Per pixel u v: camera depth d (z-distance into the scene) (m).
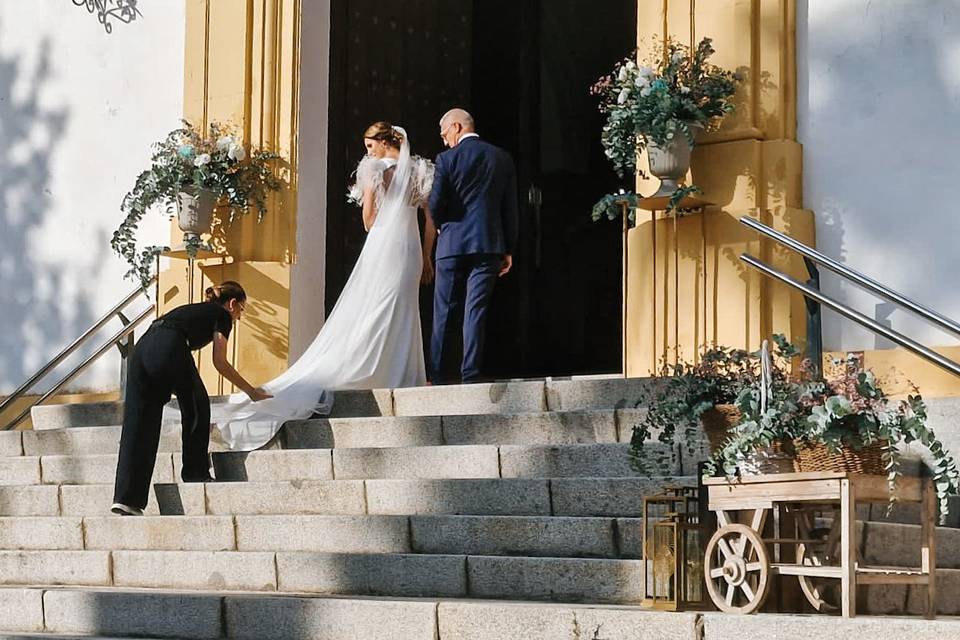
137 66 16.02
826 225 12.17
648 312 12.65
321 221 14.96
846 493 7.68
